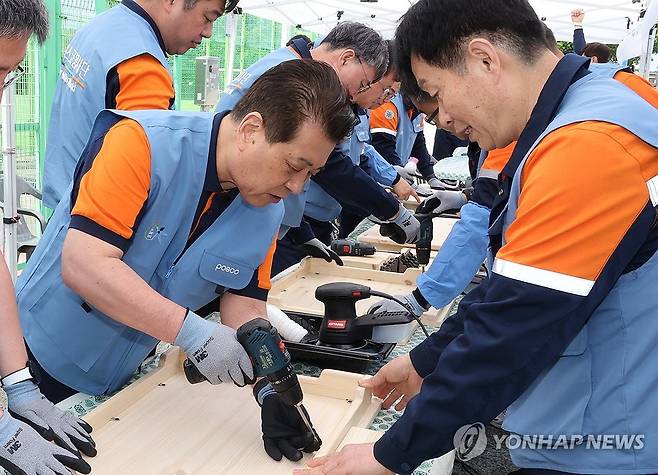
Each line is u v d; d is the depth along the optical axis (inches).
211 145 52.6
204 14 78.5
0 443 43.3
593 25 258.2
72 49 79.7
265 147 49.3
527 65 40.9
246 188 52.3
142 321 49.3
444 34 41.1
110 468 48.3
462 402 37.8
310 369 68.4
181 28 78.7
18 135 166.9
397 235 99.4
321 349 66.9
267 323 51.6
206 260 55.6
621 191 34.3
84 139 76.7
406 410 40.4
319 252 101.5
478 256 74.6
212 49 236.4
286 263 101.6
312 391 61.0
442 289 74.1
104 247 49.4
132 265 54.1
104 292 48.9
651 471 37.7
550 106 39.4
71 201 54.9
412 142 174.4
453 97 42.4
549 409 38.9
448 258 74.0
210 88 166.6
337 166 91.7
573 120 36.4
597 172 34.4
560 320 35.6
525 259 35.9
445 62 41.9
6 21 44.0
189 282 56.3
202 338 49.7
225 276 56.6
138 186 50.4
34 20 46.6
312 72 49.2
